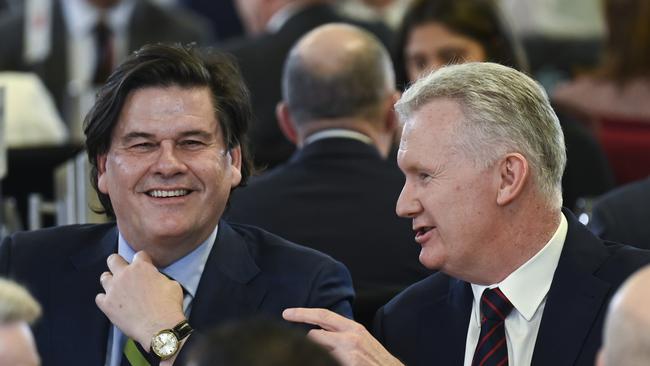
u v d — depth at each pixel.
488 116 4.01
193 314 4.32
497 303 4.12
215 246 4.42
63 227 4.61
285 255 4.49
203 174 4.20
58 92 10.12
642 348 2.89
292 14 8.39
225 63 4.32
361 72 5.61
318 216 5.35
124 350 4.23
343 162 5.47
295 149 6.73
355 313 4.86
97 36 10.14
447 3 6.96
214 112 4.23
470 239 4.06
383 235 5.30
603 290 4.07
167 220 4.19
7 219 5.86
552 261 4.12
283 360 2.64
